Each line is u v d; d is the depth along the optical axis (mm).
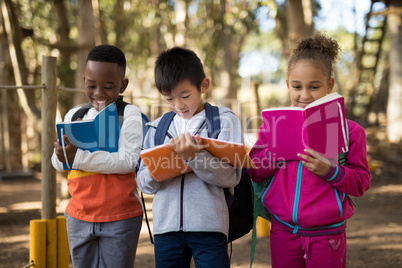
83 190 2041
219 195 1907
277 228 1980
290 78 1971
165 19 15391
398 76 10180
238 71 18953
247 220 2113
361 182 1862
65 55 10258
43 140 2678
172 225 1858
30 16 11516
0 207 6605
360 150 1926
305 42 2006
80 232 2057
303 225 1870
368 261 3516
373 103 11484
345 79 23391
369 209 5734
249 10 13336
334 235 1866
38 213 6055
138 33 17719
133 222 2064
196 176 1901
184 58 1851
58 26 9711
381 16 10992
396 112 10234
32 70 11633
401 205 5906
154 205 1954
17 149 11266
